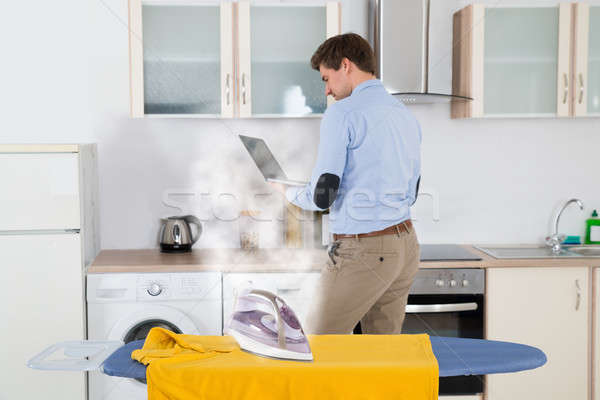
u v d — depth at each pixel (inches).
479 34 107.9
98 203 114.3
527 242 122.1
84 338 98.7
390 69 106.0
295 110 108.0
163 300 99.2
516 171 121.1
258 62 107.1
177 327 99.0
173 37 105.4
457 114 115.2
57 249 97.2
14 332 97.3
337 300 79.4
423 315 102.0
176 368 51.8
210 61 106.2
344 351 56.0
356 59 80.8
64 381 98.2
